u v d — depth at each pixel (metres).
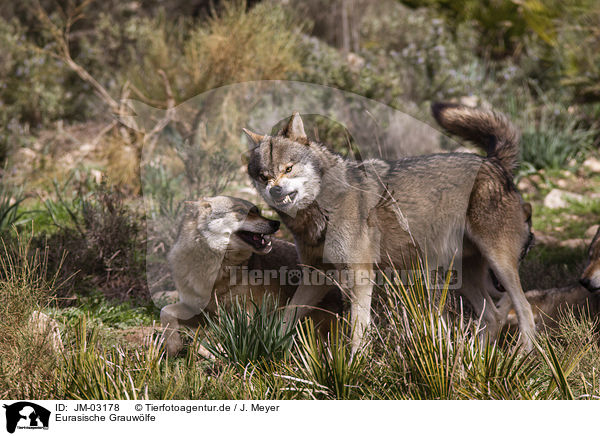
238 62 12.93
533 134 13.84
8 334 6.27
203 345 6.51
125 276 8.79
